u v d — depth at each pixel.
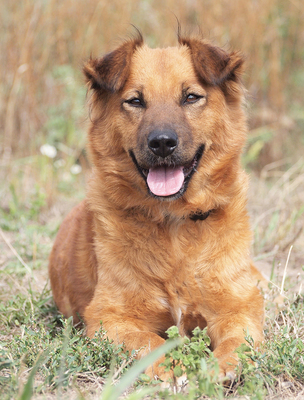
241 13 14.79
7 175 12.73
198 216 5.85
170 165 5.83
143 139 5.70
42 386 4.39
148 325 5.89
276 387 4.68
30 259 9.07
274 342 5.30
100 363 4.98
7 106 13.86
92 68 6.32
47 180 12.08
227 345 5.12
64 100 14.17
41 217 10.95
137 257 5.77
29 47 13.69
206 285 5.76
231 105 6.43
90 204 6.22
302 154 14.38
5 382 4.39
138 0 14.70
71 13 14.34
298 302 6.98
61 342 5.24
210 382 4.22
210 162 6.05
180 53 6.23
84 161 13.84
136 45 6.36
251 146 14.63
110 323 5.64
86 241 6.51
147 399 4.37
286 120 14.75
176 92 5.96
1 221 10.45
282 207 10.70
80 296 6.63
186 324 5.93
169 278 5.79
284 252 9.42
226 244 5.85
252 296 5.81
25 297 7.07
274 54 14.70
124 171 6.02
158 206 5.84
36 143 13.76
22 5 13.83
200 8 14.78
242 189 6.19
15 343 5.28
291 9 15.33
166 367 4.53
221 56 6.13
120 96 6.12
